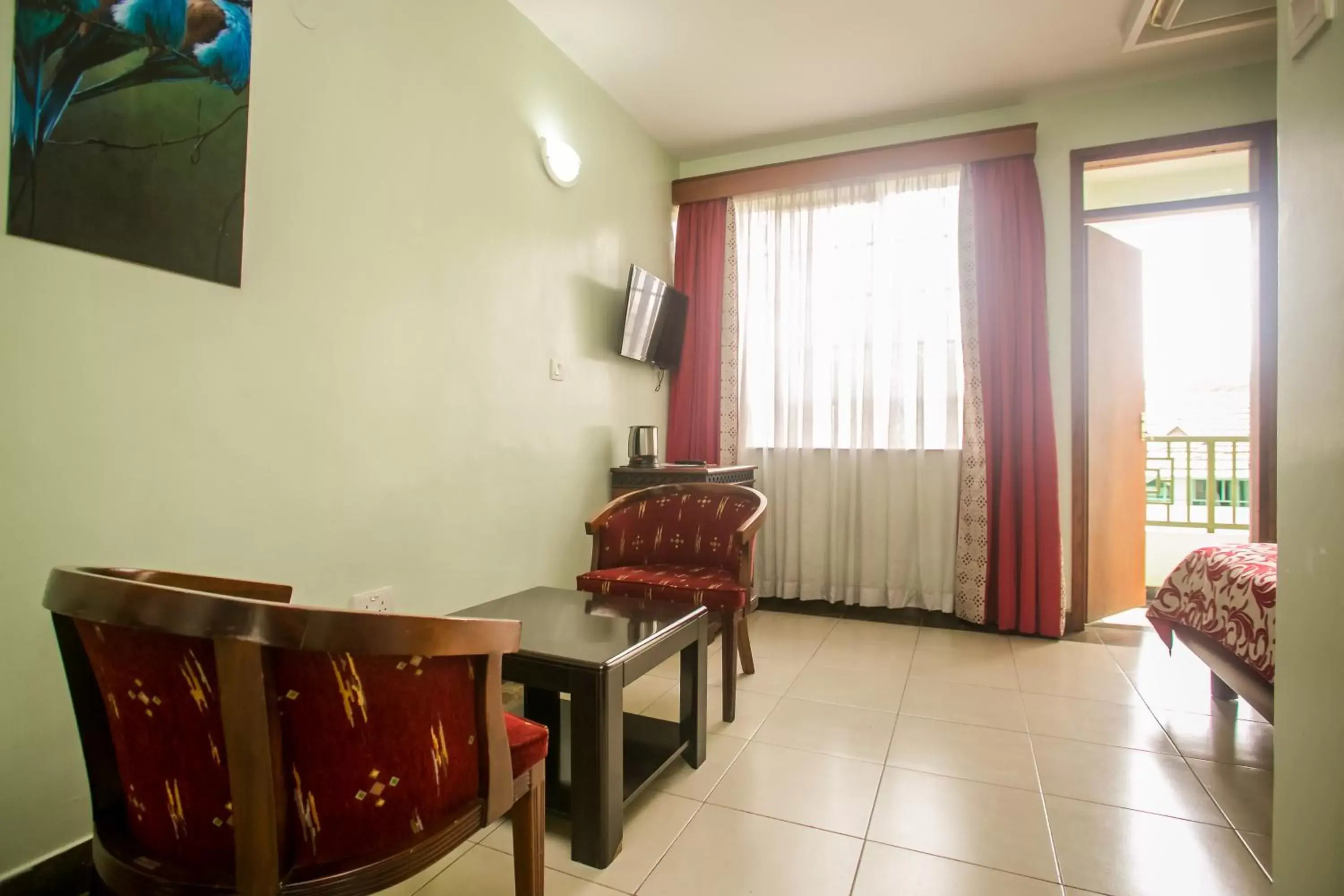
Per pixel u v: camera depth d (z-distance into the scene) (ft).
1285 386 3.46
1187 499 15.65
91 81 4.60
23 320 4.31
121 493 4.83
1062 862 4.96
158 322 5.04
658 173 13.19
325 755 2.95
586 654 5.14
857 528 12.66
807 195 13.01
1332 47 3.04
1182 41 9.66
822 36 9.70
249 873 2.72
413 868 3.14
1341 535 2.94
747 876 4.82
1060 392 11.40
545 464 9.63
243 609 2.62
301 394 6.13
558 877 4.81
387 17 7.05
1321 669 3.09
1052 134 11.48
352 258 6.64
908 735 7.17
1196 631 7.64
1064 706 7.98
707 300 13.44
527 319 9.24
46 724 4.47
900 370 12.21
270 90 5.83
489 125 8.53
